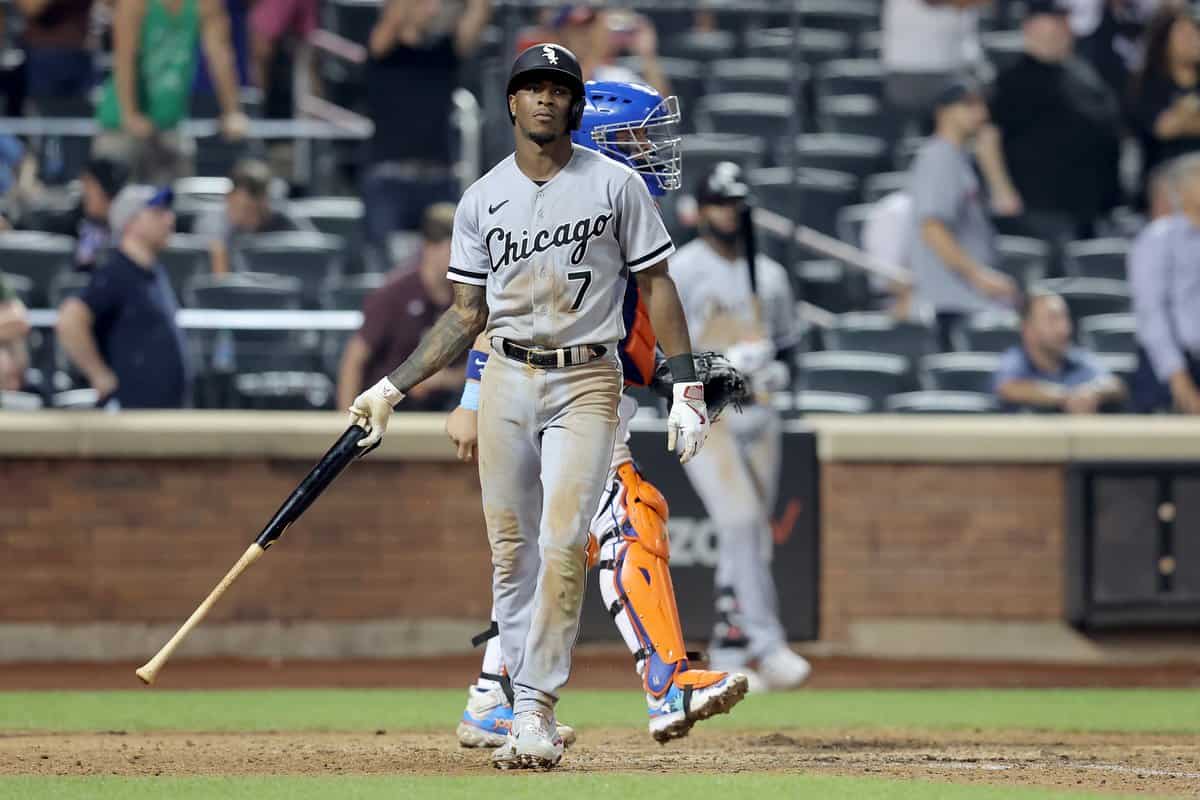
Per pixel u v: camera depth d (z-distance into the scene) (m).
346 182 56.97
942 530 41.00
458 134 52.25
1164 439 41.12
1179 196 45.34
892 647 40.56
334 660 39.22
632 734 25.66
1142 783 18.50
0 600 38.78
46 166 51.56
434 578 40.03
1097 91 53.44
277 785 16.70
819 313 51.06
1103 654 41.06
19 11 56.84
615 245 18.11
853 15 67.50
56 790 16.42
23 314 40.06
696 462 33.56
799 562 40.16
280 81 55.25
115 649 38.94
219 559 39.38
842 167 58.00
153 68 48.38
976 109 49.25
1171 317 44.97
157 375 39.59
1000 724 28.06
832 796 15.85
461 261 18.64
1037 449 40.91
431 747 22.39
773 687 34.19
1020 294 49.06
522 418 18.34
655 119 20.88
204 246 47.28
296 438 39.38
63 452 38.75
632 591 19.19
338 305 46.53
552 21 49.78
